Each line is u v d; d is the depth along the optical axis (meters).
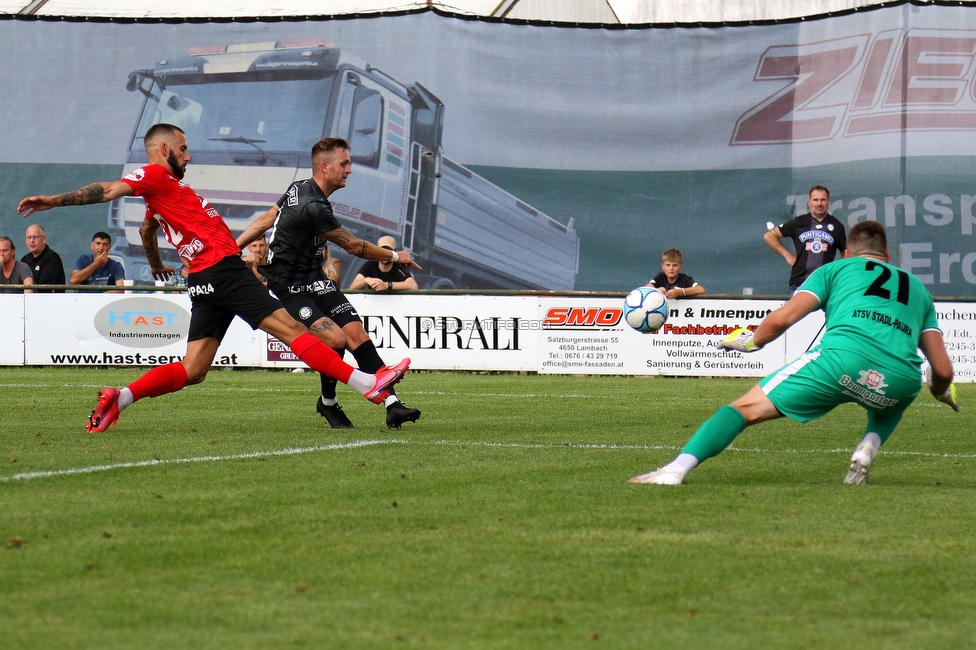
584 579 5.26
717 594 5.04
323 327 12.03
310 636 4.32
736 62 28.69
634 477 8.35
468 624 4.52
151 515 6.67
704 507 7.18
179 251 11.24
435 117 28.70
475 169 28.84
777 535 6.30
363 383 11.81
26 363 23.20
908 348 7.94
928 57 27.41
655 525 6.56
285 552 5.74
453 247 28.89
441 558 5.65
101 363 23.11
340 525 6.45
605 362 22.28
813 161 28.45
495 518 6.72
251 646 4.18
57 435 11.12
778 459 9.93
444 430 12.25
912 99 27.48
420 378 21.45
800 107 28.50
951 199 27.45
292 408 14.86
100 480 8.04
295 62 28.84
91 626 4.41
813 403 8.04
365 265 23.44
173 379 11.41
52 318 23.14
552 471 8.77
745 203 28.84
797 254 21.03
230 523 6.47
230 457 9.45
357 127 28.72
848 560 5.71
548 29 28.86
